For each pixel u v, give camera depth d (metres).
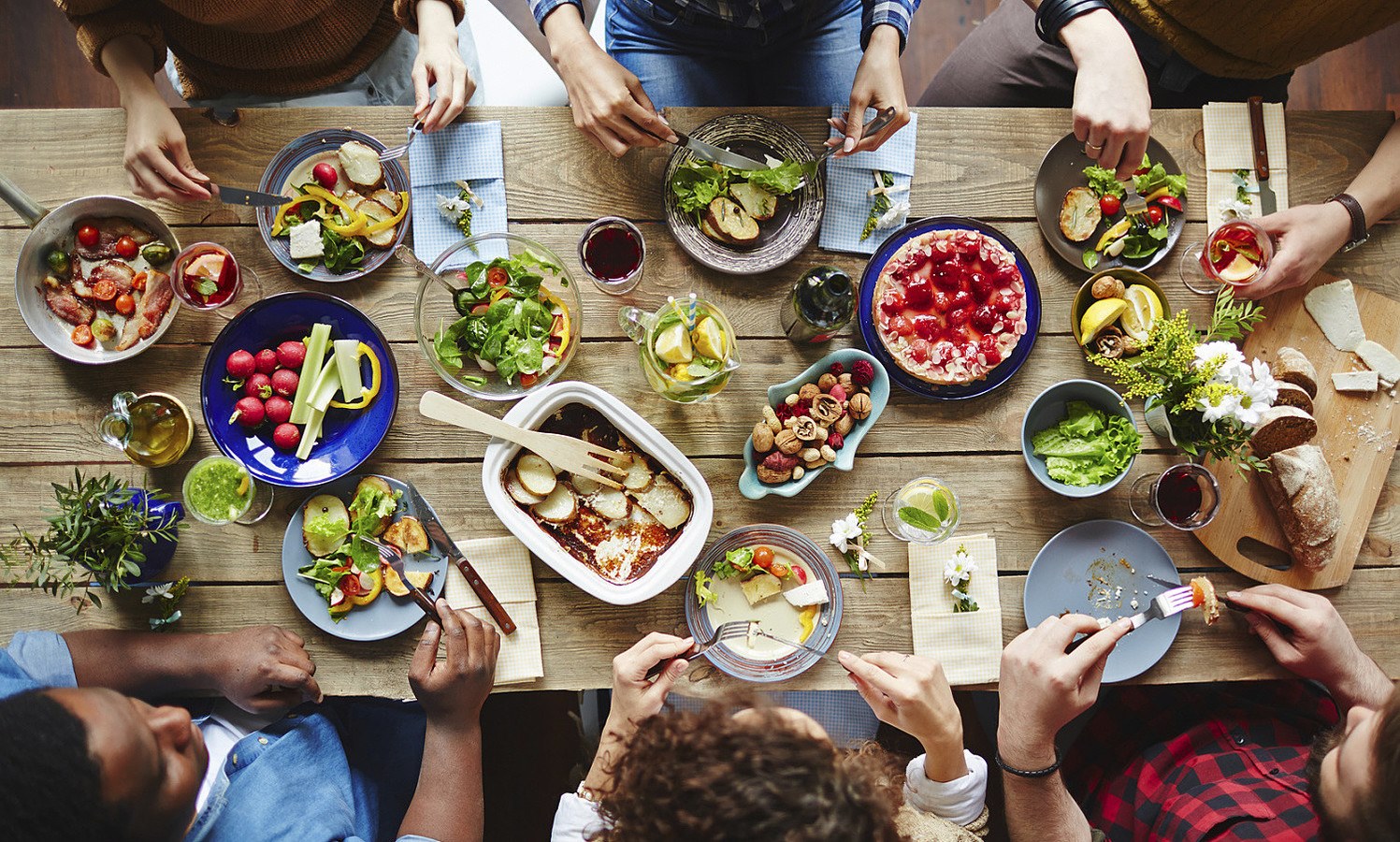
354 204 1.35
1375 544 1.40
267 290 1.36
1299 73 2.24
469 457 1.35
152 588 1.30
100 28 1.30
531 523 1.29
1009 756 1.27
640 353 1.32
